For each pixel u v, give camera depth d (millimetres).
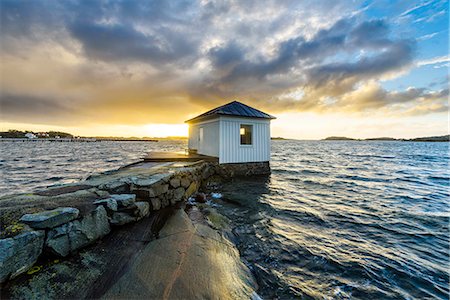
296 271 3877
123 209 4418
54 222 3008
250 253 4457
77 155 38125
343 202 8711
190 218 5719
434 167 21734
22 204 3512
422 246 4980
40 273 2627
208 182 10891
